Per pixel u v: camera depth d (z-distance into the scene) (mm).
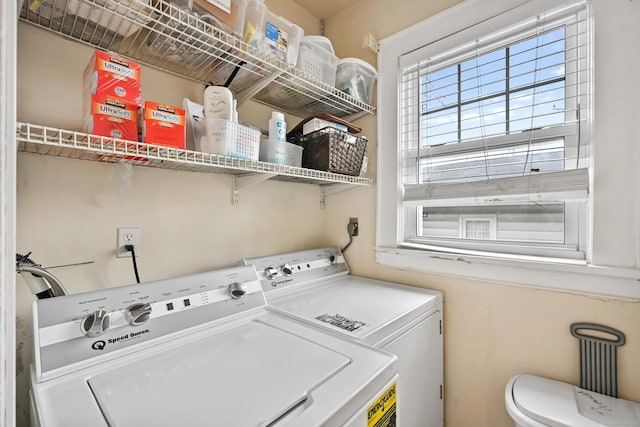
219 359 801
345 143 1474
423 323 1288
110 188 1094
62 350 728
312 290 1511
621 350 1076
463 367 1443
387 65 1745
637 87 1045
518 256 1317
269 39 1185
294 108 1741
